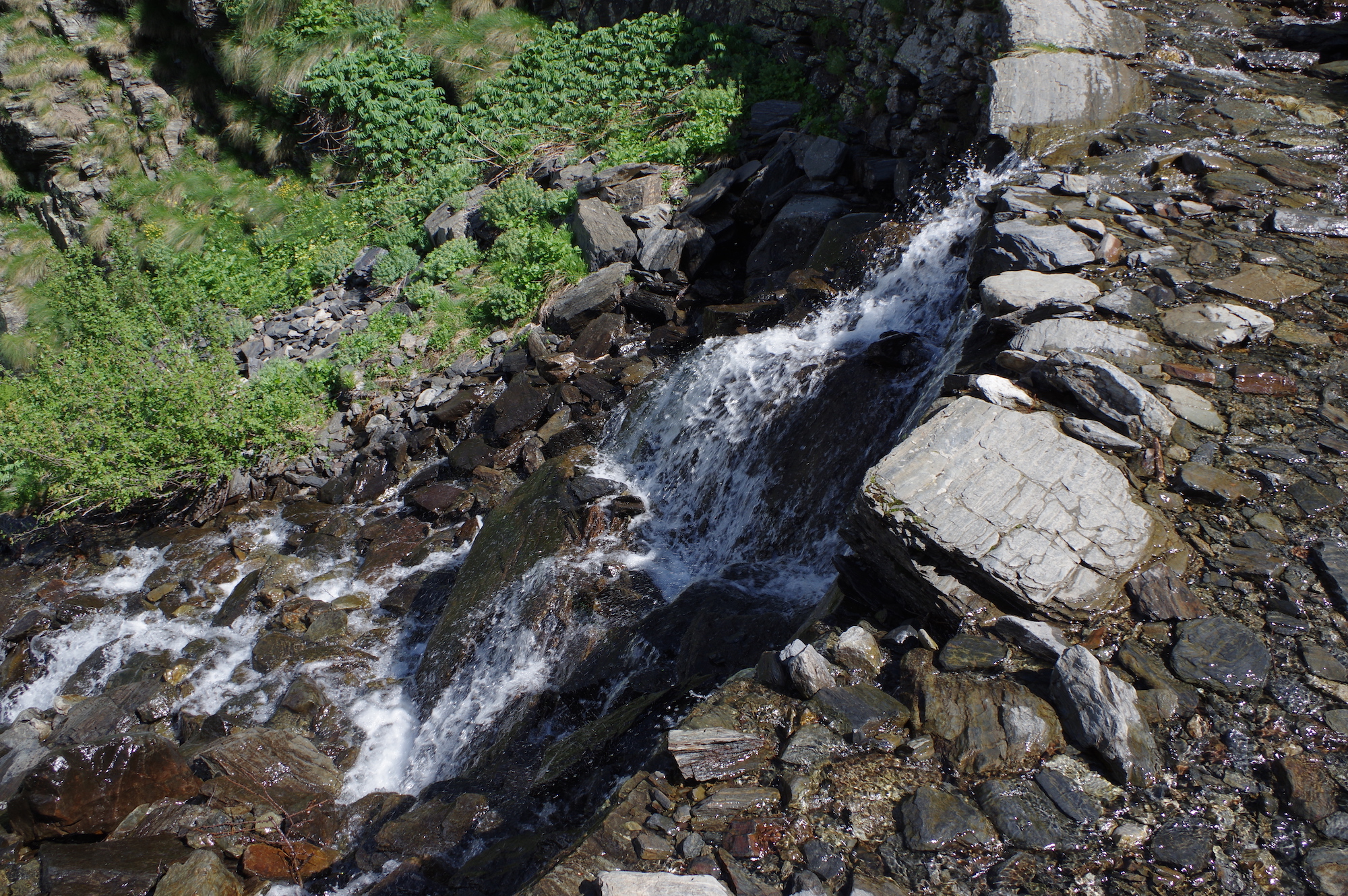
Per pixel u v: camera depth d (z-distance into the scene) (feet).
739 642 16.30
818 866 9.47
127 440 28.76
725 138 33.94
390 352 32.63
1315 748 9.83
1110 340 15.26
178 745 20.13
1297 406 14.11
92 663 23.48
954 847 9.48
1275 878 8.75
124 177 57.21
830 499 19.40
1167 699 10.50
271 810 16.40
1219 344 15.31
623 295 30.04
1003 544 11.98
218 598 25.52
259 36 51.72
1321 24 25.59
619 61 40.81
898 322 22.06
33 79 57.47
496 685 19.20
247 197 51.37
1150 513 12.59
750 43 37.19
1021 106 22.07
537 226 34.71
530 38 45.91
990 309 16.97
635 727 14.80
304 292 40.04
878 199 27.78
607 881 9.16
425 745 18.97
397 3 49.55
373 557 25.35
